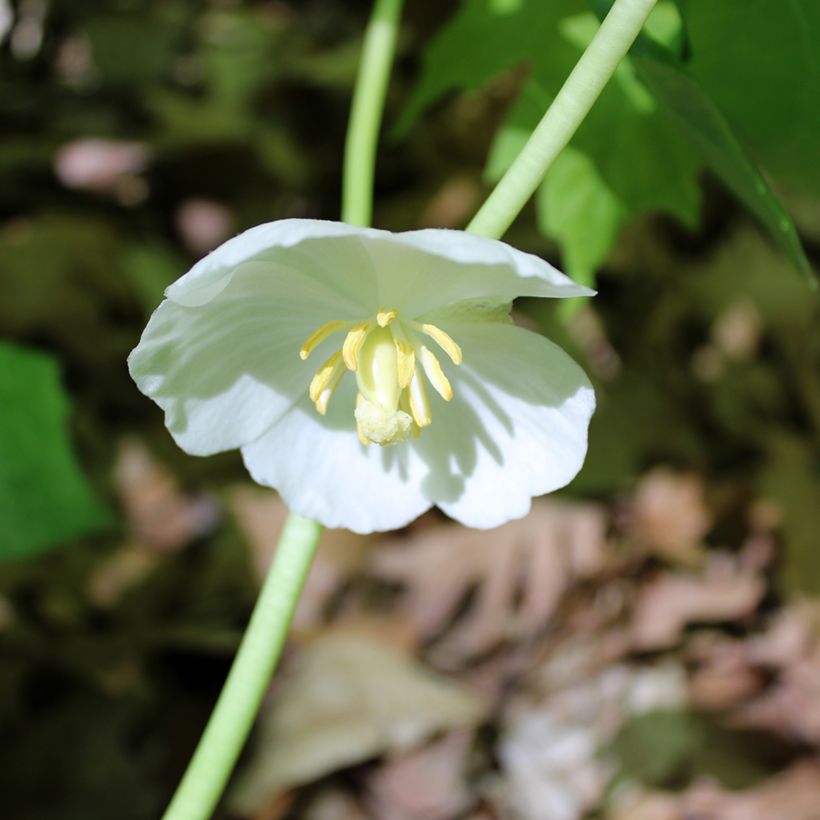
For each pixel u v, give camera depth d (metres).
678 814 0.44
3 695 0.45
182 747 0.45
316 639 0.48
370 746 0.44
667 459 0.58
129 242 0.67
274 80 0.79
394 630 0.50
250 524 0.53
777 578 0.54
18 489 0.35
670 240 0.68
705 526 0.55
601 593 0.52
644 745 0.47
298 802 0.43
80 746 0.44
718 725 0.48
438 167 0.70
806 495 0.57
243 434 0.27
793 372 0.63
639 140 0.31
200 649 0.49
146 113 0.77
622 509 0.55
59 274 0.63
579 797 0.45
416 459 0.27
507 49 0.33
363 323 0.27
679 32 0.29
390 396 0.27
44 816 0.41
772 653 0.51
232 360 0.27
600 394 0.59
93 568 0.51
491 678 0.49
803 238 0.67
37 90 0.80
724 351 0.64
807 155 0.30
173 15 0.86
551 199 0.32
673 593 0.52
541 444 0.27
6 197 0.68
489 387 0.27
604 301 0.65
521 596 0.51
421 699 0.46
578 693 0.49
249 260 0.26
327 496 0.27
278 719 0.45
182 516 0.54
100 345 0.62
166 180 0.71
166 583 0.51
